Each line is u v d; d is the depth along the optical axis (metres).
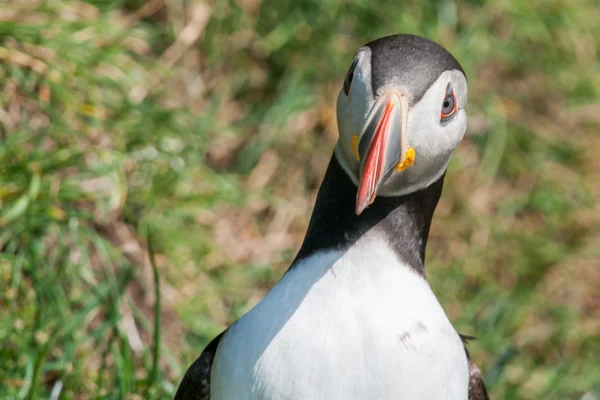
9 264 9.68
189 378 6.72
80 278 9.88
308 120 12.25
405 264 6.33
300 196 11.98
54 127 10.54
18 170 10.05
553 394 11.19
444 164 6.49
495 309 11.68
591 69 13.52
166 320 10.48
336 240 6.30
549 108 13.34
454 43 12.70
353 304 6.04
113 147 10.78
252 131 12.18
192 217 11.05
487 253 12.11
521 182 12.80
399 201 6.33
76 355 9.45
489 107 12.80
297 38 12.38
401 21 12.38
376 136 5.98
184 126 11.32
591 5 13.80
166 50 12.12
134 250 10.59
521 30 13.17
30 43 10.66
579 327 11.83
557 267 12.28
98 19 11.30
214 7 12.26
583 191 12.84
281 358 5.94
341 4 12.38
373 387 5.87
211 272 11.03
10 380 8.88
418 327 6.05
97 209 10.58
